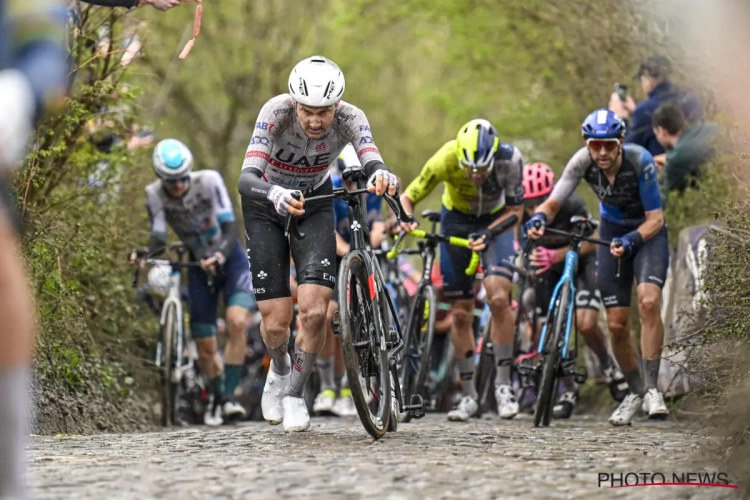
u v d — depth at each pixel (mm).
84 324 16844
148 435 12508
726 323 12008
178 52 33250
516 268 19297
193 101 35406
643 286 15844
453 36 28984
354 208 11633
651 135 20469
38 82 4672
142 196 21109
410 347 16938
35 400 14523
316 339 11703
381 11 30172
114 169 18469
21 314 4949
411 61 37844
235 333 19062
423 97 31109
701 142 18750
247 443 10859
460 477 8227
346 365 10500
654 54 24125
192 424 19953
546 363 15242
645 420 17438
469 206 17391
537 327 19406
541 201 19562
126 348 19297
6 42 4895
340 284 10633
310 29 35562
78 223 17031
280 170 12195
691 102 19016
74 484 7848
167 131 34688
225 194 19234
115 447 10727
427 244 17141
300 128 11820
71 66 16734
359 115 12047
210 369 19438
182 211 19156
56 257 15773
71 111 16406
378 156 11680
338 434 11898
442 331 20750
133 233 20172
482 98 29141
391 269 21250
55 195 17844
